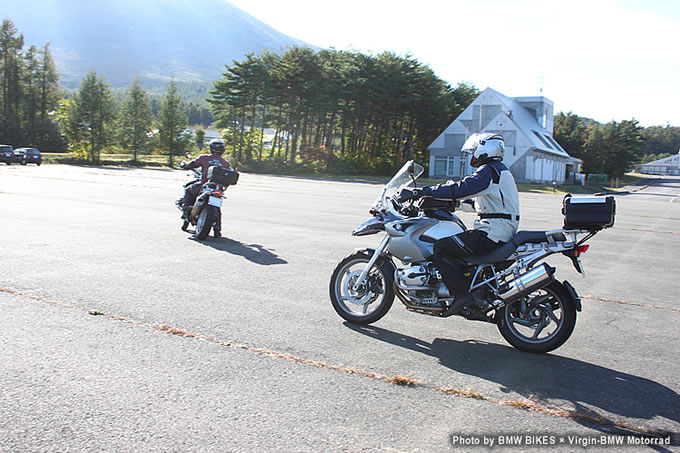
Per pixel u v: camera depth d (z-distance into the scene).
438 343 5.02
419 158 72.94
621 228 16.25
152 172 42.16
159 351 4.45
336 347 4.76
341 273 5.61
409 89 59.94
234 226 12.66
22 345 4.45
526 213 19.94
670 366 4.62
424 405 3.67
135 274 7.17
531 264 4.76
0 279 6.57
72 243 9.30
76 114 59.94
